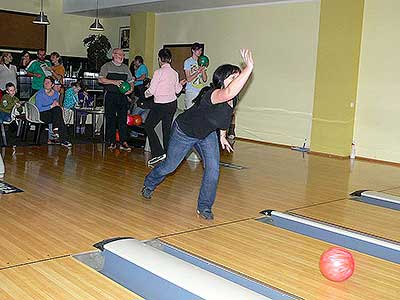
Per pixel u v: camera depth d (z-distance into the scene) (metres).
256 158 7.78
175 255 3.43
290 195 5.35
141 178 5.81
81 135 9.29
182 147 4.31
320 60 8.56
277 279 3.08
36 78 9.43
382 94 8.08
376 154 8.22
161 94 6.44
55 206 4.46
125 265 3.07
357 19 8.13
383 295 2.91
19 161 6.46
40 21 10.41
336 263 3.03
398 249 3.73
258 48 9.85
